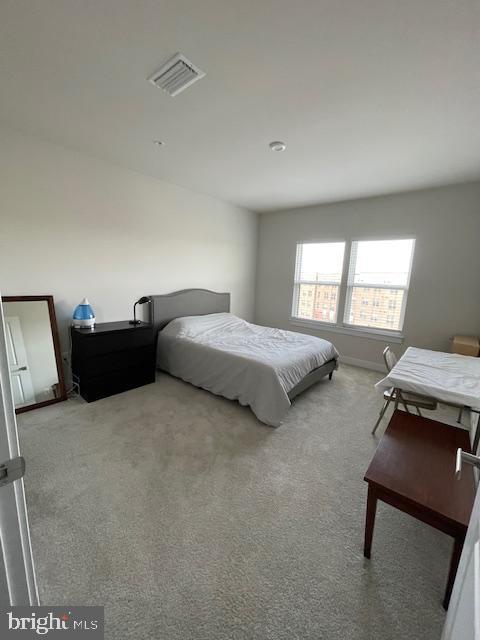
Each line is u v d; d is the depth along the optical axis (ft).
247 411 8.56
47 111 6.38
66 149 8.38
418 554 4.29
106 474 5.74
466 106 5.70
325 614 3.49
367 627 3.37
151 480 5.62
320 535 4.56
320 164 8.89
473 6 3.54
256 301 16.97
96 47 4.47
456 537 3.35
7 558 2.12
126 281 10.55
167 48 4.47
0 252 7.57
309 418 8.34
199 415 8.23
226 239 14.37
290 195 12.33
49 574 3.83
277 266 15.74
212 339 10.66
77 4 3.73
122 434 7.16
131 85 5.41
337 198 12.51
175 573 3.90
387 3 3.58
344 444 7.06
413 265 11.35
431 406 6.82
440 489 3.78
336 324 13.80
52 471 5.78
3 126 7.18
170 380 10.82
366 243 12.62
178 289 12.48
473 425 7.83
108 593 3.63
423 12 3.68
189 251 12.66
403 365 7.34
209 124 6.75
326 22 3.89
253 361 8.33
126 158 9.02
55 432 7.15
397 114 6.08
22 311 8.02
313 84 5.21
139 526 4.60
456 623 2.20
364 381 11.37
